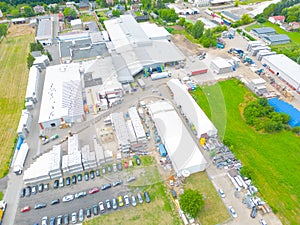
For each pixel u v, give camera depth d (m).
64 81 72.81
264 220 42.97
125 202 46.06
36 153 55.94
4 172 52.34
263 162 53.09
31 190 48.84
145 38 93.88
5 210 45.72
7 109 69.56
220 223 42.72
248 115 63.19
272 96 71.38
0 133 62.06
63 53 89.69
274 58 84.81
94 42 95.50
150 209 45.22
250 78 79.56
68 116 61.56
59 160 51.34
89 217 44.12
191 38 104.44
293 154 54.81
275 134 59.81
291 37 105.31
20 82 80.25
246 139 58.41
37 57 88.69
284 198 46.41
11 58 93.69
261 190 47.72
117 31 99.69
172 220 43.53
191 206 41.69
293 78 74.19
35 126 63.38
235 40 104.19
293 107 65.31
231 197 46.72
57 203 46.47
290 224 42.53
